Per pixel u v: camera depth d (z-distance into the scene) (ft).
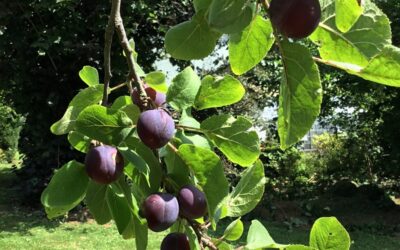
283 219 10.98
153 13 10.40
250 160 1.43
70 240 8.61
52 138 10.87
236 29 1.06
